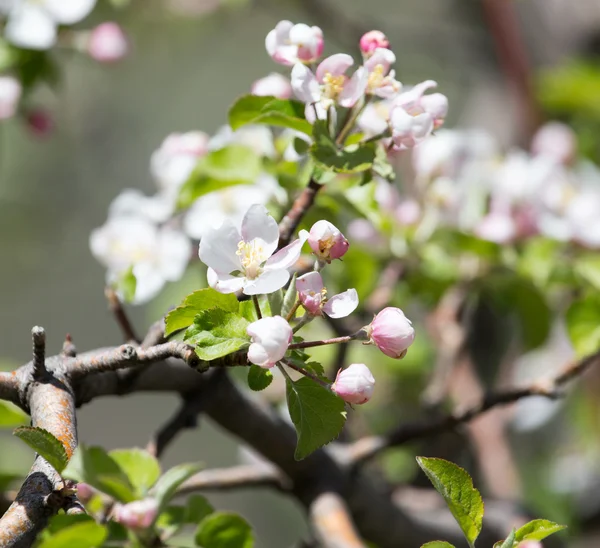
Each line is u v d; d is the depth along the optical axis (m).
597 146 2.59
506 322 2.34
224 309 1.36
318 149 1.42
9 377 1.42
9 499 1.51
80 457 1.35
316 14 2.39
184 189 1.58
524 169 1.80
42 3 1.72
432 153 1.78
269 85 1.52
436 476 1.36
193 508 1.46
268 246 1.36
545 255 1.76
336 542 1.58
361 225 1.74
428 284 1.77
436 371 2.03
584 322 1.64
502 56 2.75
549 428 2.60
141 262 1.63
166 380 1.52
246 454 1.77
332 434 1.36
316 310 1.36
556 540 1.80
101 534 1.35
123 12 2.39
